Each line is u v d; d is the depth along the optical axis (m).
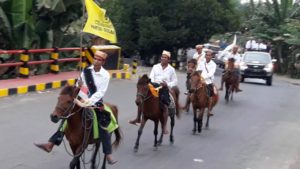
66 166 9.61
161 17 40.34
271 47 42.31
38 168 9.35
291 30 39.16
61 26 22.41
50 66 21.56
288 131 15.30
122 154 10.82
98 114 8.34
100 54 8.05
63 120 7.97
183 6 39.19
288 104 21.70
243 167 10.67
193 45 41.62
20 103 15.33
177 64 41.81
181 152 11.53
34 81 18.69
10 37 20.33
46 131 12.10
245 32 45.12
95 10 18.45
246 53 32.03
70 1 21.47
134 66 26.77
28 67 19.50
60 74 21.52
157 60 42.84
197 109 14.80
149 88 10.67
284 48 42.12
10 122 12.70
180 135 13.40
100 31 18.56
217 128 14.88
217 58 41.56
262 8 43.41
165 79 11.56
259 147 12.75
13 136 11.39
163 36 39.06
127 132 13.04
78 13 22.39
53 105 15.46
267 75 30.25
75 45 24.44
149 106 10.79
